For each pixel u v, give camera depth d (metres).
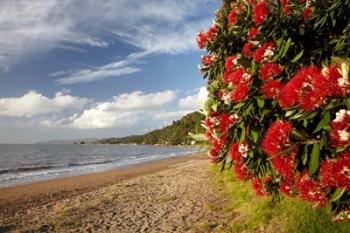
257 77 2.85
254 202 8.98
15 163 53.41
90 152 100.44
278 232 6.29
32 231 10.24
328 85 1.97
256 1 3.66
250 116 2.90
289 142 2.22
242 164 3.20
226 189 12.59
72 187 21.95
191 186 15.61
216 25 4.08
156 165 38.41
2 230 10.73
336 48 2.96
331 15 3.02
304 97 2.09
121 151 105.88
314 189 2.29
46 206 14.69
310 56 3.10
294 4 3.27
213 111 3.38
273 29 3.18
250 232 7.02
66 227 10.44
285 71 2.83
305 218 5.84
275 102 2.69
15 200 17.86
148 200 13.66
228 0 4.42
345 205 2.34
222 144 3.24
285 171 2.33
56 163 51.75
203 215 9.98
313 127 2.31
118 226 10.22
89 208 12.91
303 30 3.14
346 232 4.93
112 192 16.72
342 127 1.90
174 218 10.32
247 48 3.30
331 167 2.00
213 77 4.21
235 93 2.83
